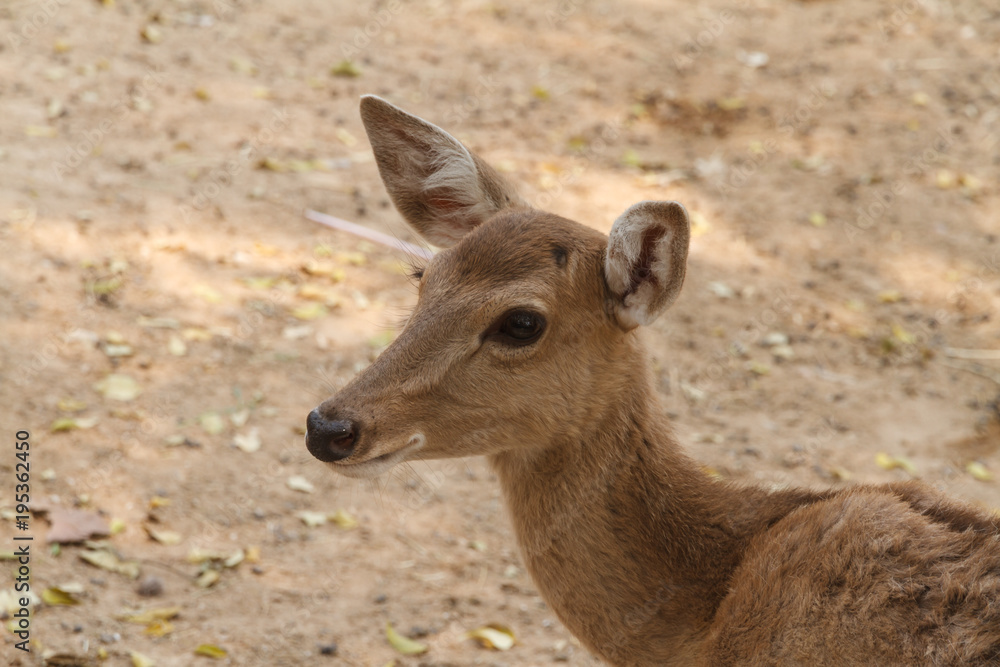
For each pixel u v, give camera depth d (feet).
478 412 18.72
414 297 38.91
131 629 24.34
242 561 27.22
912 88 58.49
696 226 45.60
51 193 40.24
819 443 34.55
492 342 18.61
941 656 15.76
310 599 26.37
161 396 32.30
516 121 51.47
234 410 32.30
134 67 50.44
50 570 25.54
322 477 30.66
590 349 18.95
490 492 31.50
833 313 41.55
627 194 46.68
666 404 35.76
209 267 38.55
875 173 50.83
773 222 46.75
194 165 43.96
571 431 18.99
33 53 49.85
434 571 28.07
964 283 44.01
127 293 36.32
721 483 20.24
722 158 50.72
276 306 37.29
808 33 64.08
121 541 27.07
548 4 64.85
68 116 45.52
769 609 17.39
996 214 48.73
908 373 38.73
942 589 16.16
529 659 25.44
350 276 39.60
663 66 58.70
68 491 28.09
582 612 19.45
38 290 35.40
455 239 22.22
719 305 41.32
